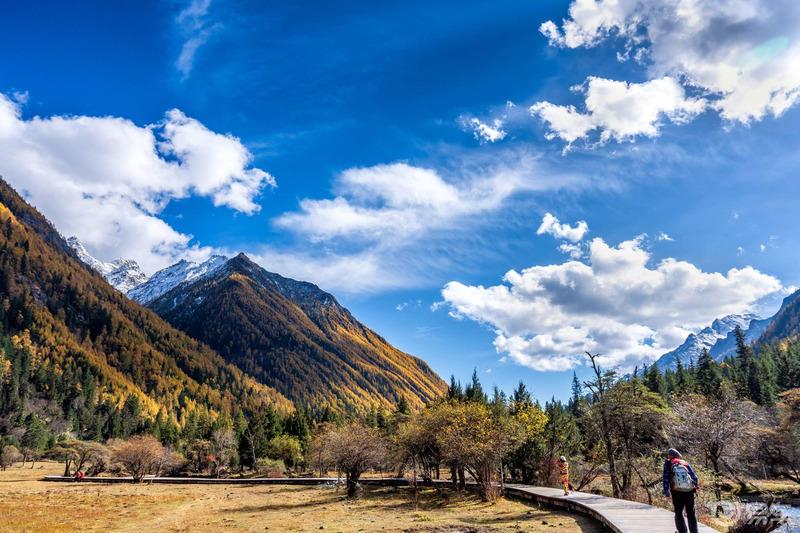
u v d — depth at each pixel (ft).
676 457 45.27
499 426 126.82
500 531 67.00
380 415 380.78
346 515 104.17
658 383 333.21
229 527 92.17
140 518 108.88
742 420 144.25
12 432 434.30
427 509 108.58
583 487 136.98
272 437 360.28
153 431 461.78
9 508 128.47
